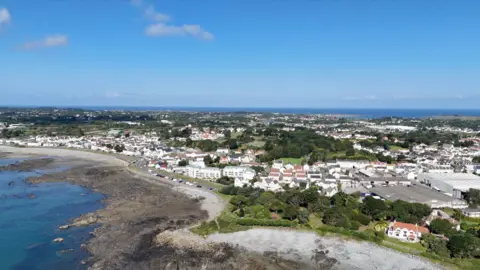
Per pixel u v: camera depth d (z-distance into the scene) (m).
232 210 181.12
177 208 188.50
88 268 120.56
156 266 123.06
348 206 172.25
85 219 166.88
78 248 135.88
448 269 121.25
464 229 155.50
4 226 157.38
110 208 186.50
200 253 133.12
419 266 123.44
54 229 154.62
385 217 163.38
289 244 141.38
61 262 124.50
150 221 166.25
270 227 156.75
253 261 127.50
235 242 142.88
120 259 127.19
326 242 142.88
